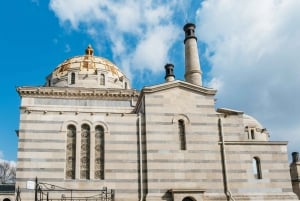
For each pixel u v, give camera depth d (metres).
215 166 38.38
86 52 63.56
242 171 38.56
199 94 40.81
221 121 40.19
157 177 36.91
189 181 37.38
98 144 38.00
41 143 36.97
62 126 37.88
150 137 38.16
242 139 40.16
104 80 57.44
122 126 38.53
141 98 41.22
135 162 37.47
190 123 39.53
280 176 39.00
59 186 35.69
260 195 37.91
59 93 49.28
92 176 36.66
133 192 36.50
